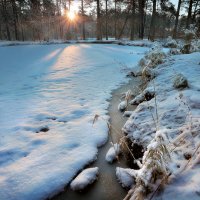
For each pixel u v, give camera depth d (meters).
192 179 1.62
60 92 5.28
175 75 4.14
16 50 17.39
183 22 22.47
